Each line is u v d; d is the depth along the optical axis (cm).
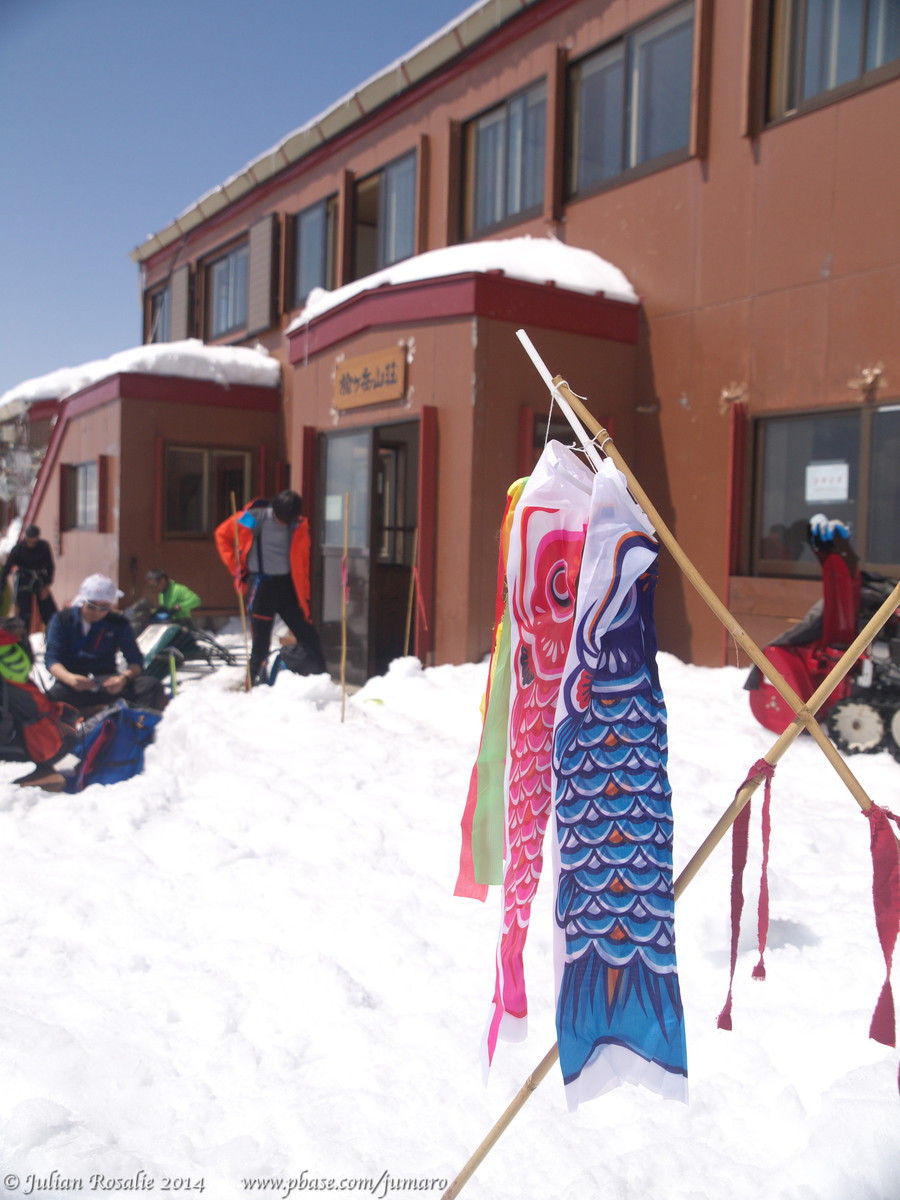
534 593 206
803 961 287
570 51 943
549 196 950
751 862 363
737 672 776
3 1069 238
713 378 820
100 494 1288
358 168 1239
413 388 865
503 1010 200
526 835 206
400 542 1215
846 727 548
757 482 795
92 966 304
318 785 488
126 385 1245
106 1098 232
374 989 291
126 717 551
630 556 178
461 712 678
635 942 175
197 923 338
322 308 1006
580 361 853
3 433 1777
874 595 550
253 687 781
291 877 371
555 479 206
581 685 181
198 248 1638
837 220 725
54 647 614
